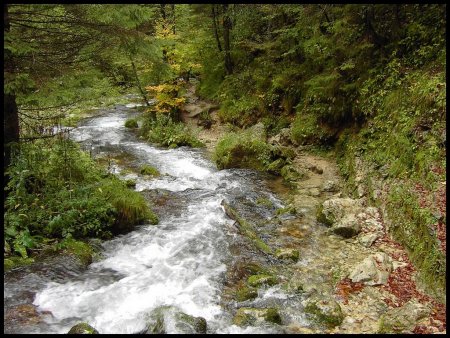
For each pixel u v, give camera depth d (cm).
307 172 1285
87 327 551
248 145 1378
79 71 884
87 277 717
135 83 2191
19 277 680
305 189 1170
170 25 2125
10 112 856
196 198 1112
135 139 1841
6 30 770
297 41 1802
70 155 1005
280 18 1953
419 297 650
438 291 637
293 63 1820
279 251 816
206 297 672
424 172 840
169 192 1155
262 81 1917
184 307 644
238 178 1270
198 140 1738
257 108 1816
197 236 878
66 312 614
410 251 762
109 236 866
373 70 1264
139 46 901
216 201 1087
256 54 2123
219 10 2217
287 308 646
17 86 739
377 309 638
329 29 1351
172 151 1634
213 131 1884
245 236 880
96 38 904
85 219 849
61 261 735
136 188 1192
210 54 2386
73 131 1952
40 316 596
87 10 887
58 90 789
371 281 703
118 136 1884
